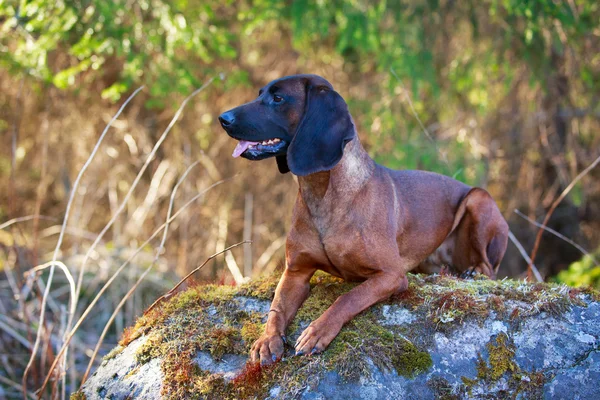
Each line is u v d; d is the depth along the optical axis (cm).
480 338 344
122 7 749
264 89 381
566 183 987
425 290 373
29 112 957
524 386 332
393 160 813
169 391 347
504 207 1015
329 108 362
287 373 332
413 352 336
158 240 931
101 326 698
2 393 558
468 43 869
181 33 755
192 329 377
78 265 785
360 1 806
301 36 827
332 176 365
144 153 981
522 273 987
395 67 824
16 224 622
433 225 441
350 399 320
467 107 924
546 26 775
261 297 396
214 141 980
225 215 933
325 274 416
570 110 949
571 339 344
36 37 806
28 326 536
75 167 987
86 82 891
